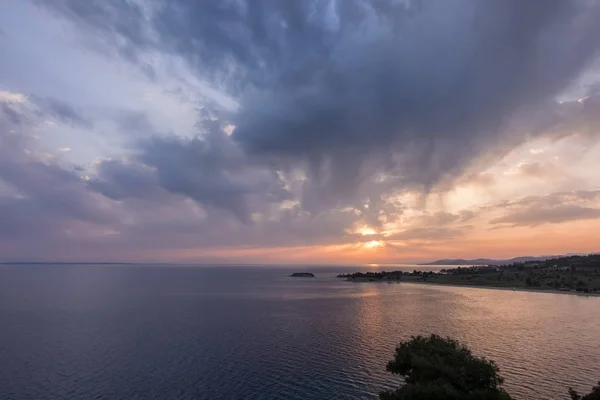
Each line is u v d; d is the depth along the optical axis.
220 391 57.62
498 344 86.00
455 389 36.44
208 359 74.00
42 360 73.19
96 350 80.69
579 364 70.19
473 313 135.25
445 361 41.03
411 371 43.44
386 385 60.12
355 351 80.19
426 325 110.81
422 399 35.50
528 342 88.12
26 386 59.75
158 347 83.44
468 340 90.31
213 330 103.19
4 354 77.50
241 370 67.31
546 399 54.34
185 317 125.38
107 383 60.91
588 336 95.25
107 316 126.25
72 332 99.69
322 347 83.75
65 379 62.78
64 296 190.38
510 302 170.12
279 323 114.50
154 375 64.62
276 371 66.69
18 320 118.06
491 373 39.62
